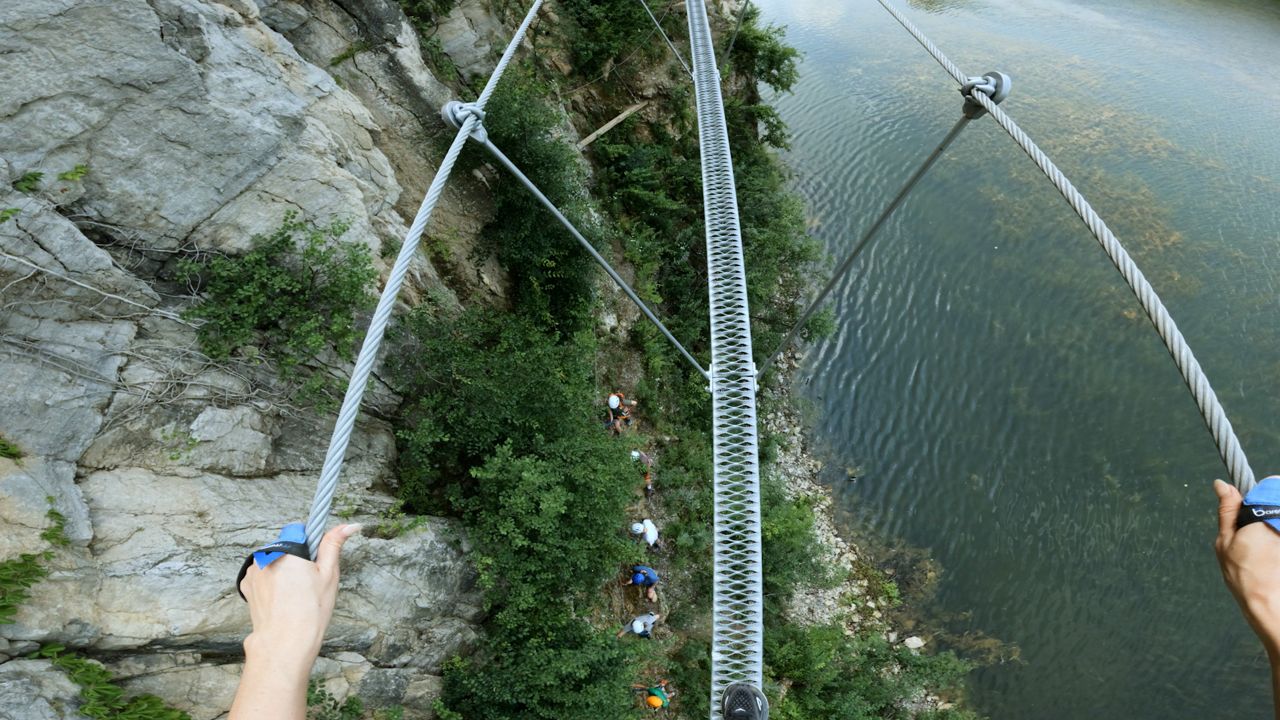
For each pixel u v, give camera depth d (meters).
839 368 20.08
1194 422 18.55
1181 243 21.64
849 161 25.22
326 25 10.91
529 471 9.95
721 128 10.64
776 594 14.94
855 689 14.25
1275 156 23.77
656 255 16.75
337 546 2.36
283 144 8.77
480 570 9.83
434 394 10.23
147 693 7.21
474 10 13.20
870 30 30.95
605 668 10.32
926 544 17.22
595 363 14.12
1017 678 15.34
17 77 7.14
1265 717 14.70
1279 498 1.85
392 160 11.31
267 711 1.86
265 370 8.77
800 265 20.52
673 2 18.55
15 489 6.76
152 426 7.86
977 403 19.36
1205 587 16.33
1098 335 20.30
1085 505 17.56
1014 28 30.12
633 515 14.26
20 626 6.49
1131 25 29.98
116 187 7.77
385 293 4.80
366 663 8.77
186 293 8.44
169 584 7.34
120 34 7.56
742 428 7.46
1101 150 24.22
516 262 12.54
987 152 24.77
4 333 7.17
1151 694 15.08
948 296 21.39
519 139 11.80
